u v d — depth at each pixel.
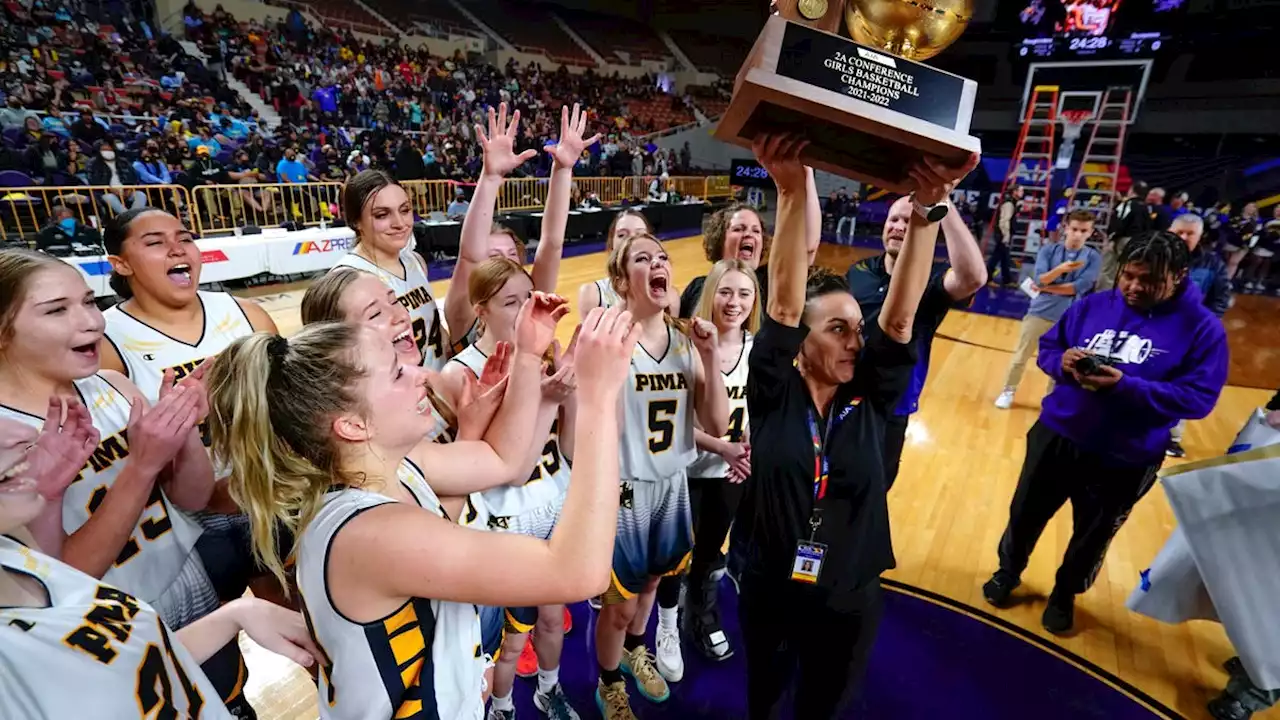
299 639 1.14
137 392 1.59
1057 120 10.62
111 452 1.50
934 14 1.07
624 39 21.81
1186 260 2.14
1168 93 12.31
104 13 11.10
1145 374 2.27
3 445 0.76
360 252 2.36
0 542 0.81
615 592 1.96
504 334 1.78
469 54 17.83
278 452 0.94
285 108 11.48
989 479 3.75
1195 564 2.20
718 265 2.22
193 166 7.90
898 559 3.00
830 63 0.99
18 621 0.75
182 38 12.24
